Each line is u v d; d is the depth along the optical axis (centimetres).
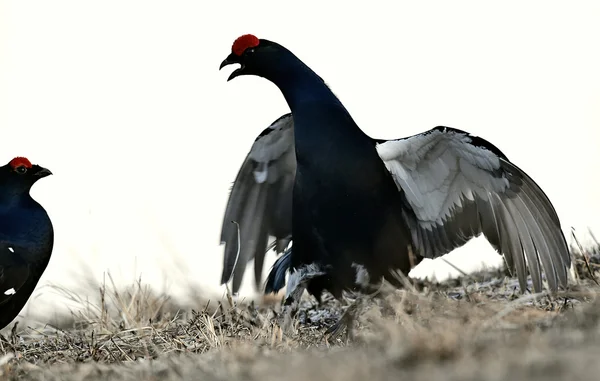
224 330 1164
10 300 1330
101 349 1144
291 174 1375
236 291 1420
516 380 641
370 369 714
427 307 975
